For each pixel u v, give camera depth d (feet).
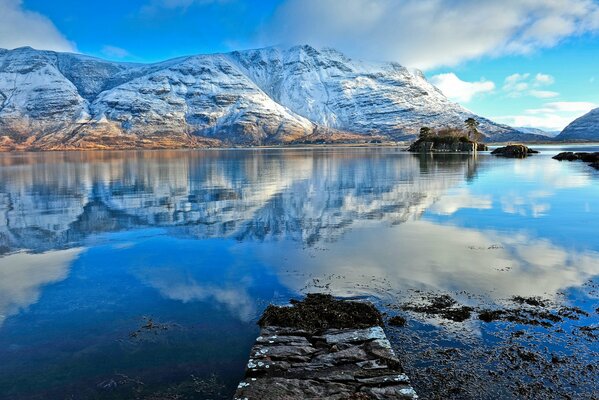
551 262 36.68
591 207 64.13
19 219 62.80
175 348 23.88
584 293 29.68
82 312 29.17
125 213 66.44
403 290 30.94
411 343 23.29
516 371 20.56
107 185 109.19
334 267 36.73
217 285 33.53
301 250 42.52
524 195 77.71
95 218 62.85
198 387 20.26
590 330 24.32
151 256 42.14
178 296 31.58
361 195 80.69
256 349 22.26
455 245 42.86
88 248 45.70
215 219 59.98
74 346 24.44
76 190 98.68
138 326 26.78
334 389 18.70
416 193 82.12
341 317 25.81
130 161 246.06
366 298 29.71
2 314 29.04
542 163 172.96
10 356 23.48
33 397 19.79
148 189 98.73
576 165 159.02
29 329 26.71
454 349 22.58
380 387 18.84
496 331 24.43
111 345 24.44
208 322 27.04
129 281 35.14
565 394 18.89
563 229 49.32
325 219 58.03
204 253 42.65
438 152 307.37
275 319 26.02
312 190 90.07
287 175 129.90
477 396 18.86
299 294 31.01
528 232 48.08
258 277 34.94
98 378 21.17
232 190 93.66
